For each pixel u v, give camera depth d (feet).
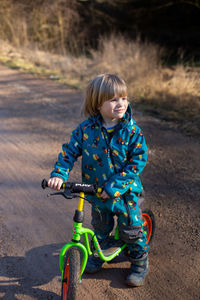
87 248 7.18
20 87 27.73
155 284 8.11
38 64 36.99
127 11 53.06
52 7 47.55
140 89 24.49
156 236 9.83
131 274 8.11
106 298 7.67
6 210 11.17
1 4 46.78
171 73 29.12
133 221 7.44
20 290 7.89
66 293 6.66
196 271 8.52
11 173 13.76
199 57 41.39
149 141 17.03
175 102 23.09
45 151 15.94
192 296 7.74
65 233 10.03
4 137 17.66
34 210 11.23
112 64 30.25
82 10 50.75
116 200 7.30
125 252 8.59
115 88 6.59
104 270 8.59
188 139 17.47
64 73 32.53
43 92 26.37
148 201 11.70
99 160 7.07
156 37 48.44
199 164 14.65
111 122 7.02
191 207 11.35
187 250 9.27
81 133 7.28
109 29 49.93
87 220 10.69
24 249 9.32
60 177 6.97
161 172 13.89
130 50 31.40
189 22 51.44
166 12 53.01
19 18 46.50
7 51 41.93
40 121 19.99
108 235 8.41
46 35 46.39
